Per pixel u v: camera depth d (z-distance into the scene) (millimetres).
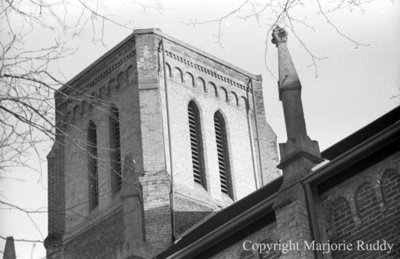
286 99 25094
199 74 46438
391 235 20047
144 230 39031
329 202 22062
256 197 29391
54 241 42594
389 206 20328
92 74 46094
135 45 44469
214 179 43781
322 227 21797
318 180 22297
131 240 30422
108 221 40438
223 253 24766
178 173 41719
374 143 20562
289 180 23031
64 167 45594
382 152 20812
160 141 41656
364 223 20891
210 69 47188
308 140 23812
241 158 46062
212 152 44750
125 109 43531
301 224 21781
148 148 41375
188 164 42656
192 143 44312
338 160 21516
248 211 23766
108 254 39594
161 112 42781
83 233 41688
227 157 45625
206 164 43906
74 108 44938
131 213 31125
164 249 38469
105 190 42094
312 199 22188
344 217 21531
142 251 30141
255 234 23859
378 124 24281
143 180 40344
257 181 45938
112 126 44031
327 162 22781
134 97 43406
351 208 21328
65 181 45156
